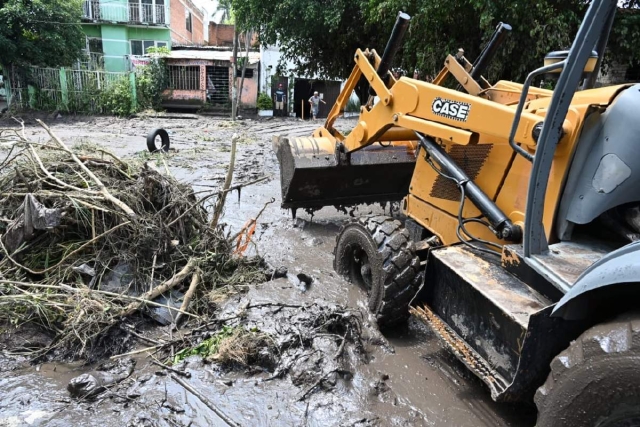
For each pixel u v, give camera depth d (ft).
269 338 10.61
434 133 11.41
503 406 9.30
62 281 12.04
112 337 11.16
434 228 12.70
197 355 10.66
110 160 16.08
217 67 82.58
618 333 5.80
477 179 10.89
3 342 10.80
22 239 12.51
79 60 79.36
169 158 34.60
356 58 14.99
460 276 8.93
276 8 54.80
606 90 8.35
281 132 57.06
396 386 9.87
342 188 18.44
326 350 10.38
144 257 12.99
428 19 30.78
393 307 11.31
